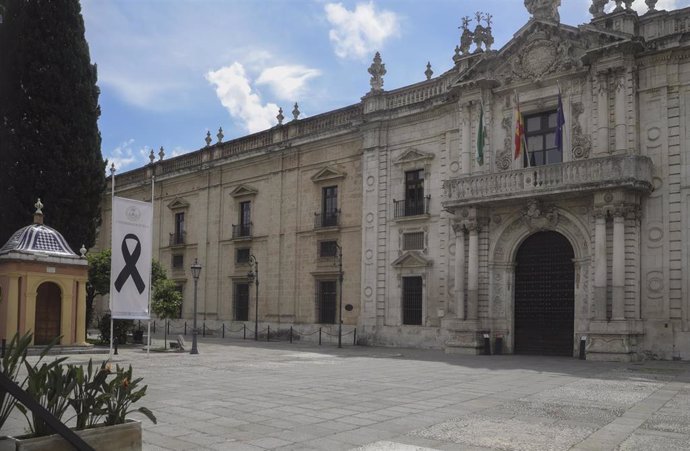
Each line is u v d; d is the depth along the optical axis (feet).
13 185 93.25
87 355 69.82
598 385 44.78
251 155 124.26
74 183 97.19
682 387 43.78
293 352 80.28
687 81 70.13
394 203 97.35
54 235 77.15
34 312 71.72
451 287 87.81
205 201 136.67
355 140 105.50
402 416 31.04
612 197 69.97
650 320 69.21
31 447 16.76
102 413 18.98
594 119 75.20
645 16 73.92
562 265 79.00
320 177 110.32
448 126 91.15
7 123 92.48
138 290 62.49
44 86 94.84
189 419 30.14
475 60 88.48
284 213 117.39
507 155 83.25
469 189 81.41
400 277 95.14
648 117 72.13
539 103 80.89
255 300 121.49
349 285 103.60
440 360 68.69
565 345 77.66
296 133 116.78
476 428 28.02
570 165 72.43
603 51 73.15
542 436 26.37
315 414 31.55
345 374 51.90
